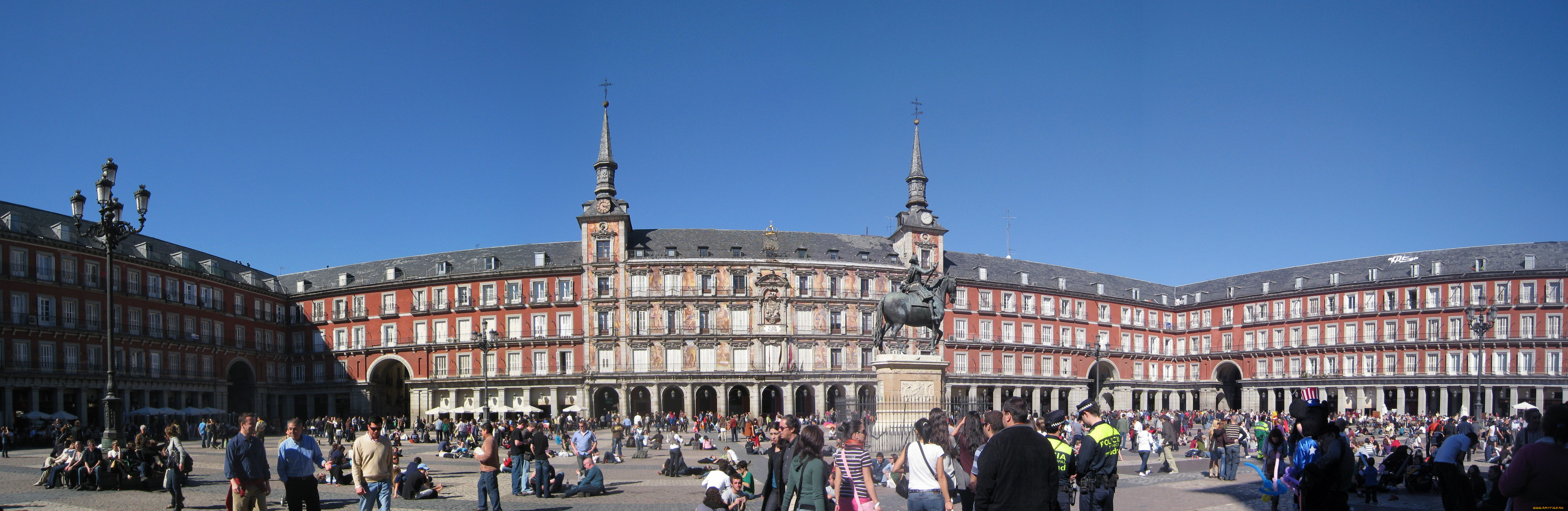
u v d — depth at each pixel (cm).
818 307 9506
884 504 2155
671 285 9356
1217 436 2920
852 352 9544
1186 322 11875
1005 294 10531
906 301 3125
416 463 2519
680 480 3119
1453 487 1703
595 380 9169
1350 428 6675
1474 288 9606
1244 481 2827
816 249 9894
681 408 9562
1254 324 11062
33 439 6006
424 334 9762
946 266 10400
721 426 7900
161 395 8088
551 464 3978
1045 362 10725
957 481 1419
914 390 3086
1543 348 9194
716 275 9400
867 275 9738
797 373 9281
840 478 1353
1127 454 4128
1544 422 1090
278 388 9906
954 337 10056
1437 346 9681
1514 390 9269
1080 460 1319
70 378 7106
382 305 9931
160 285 8181
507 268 9738
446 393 9631
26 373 6769
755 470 3550
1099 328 11225
